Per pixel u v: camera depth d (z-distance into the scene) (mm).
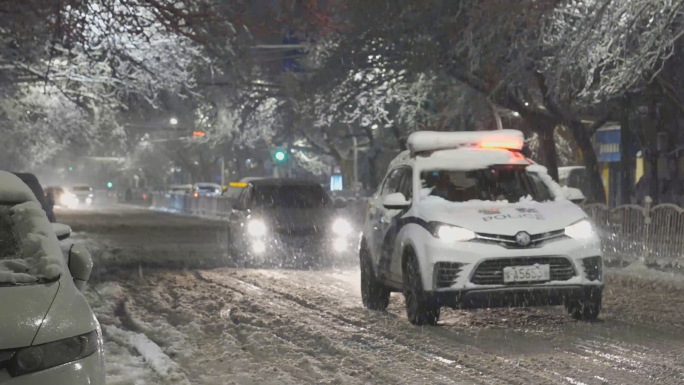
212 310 13023
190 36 21828
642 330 10906
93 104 34594
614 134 41719
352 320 11891
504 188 12023
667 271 17094
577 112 29594
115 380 8180
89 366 5242
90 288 15648
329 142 55219
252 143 59344
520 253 10594
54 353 5086
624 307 13008
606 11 20000
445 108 32688
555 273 10719
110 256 23188
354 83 30188
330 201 21406
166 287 16125
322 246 20047
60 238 6992
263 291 15352
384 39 27109
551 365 8812
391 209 11859
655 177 30750
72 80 32781
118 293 15125
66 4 20828
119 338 10414
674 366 8750
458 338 10375
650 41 19906
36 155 53500
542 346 9859
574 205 11383
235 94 41375
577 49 20625
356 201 30312
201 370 8781
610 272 17672
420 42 26125
